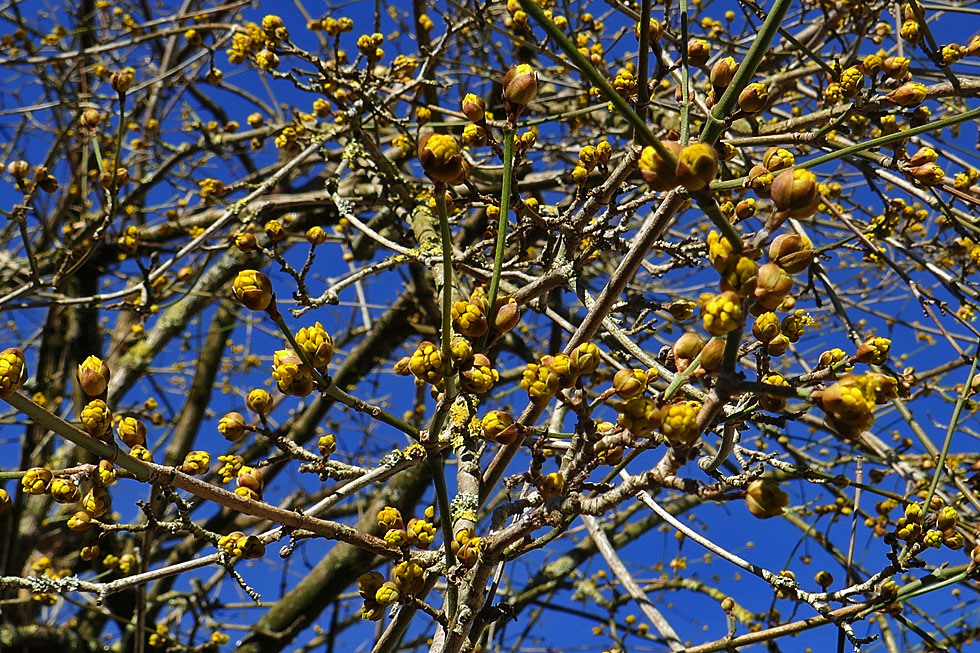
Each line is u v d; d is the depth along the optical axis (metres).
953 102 4.96
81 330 6.82
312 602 6.46
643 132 1.53
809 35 5.25
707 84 4.41
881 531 4.29
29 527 6.27
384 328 7.24
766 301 1.58
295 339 2.00
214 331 7.03
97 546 3.05
